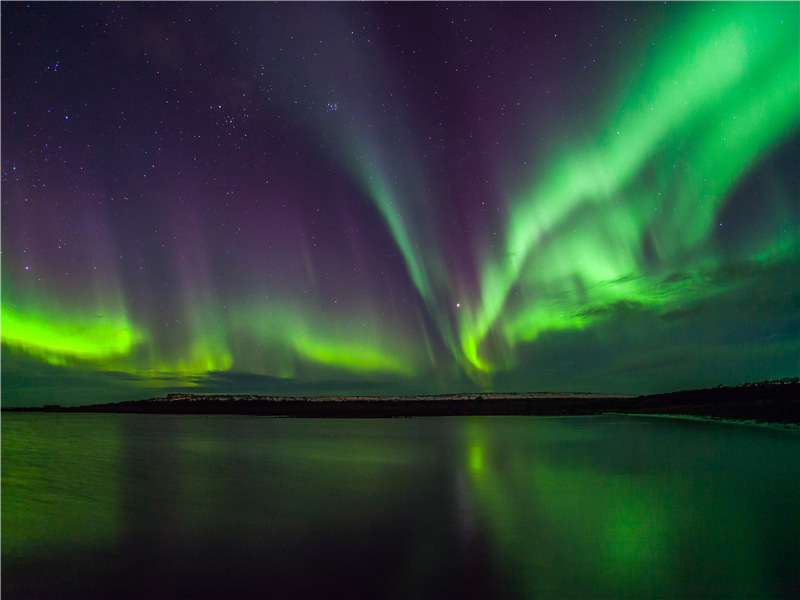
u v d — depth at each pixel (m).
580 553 6.37
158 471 12.77
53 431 25.31
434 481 11.34
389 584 5.40
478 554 6.35
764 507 8.70
